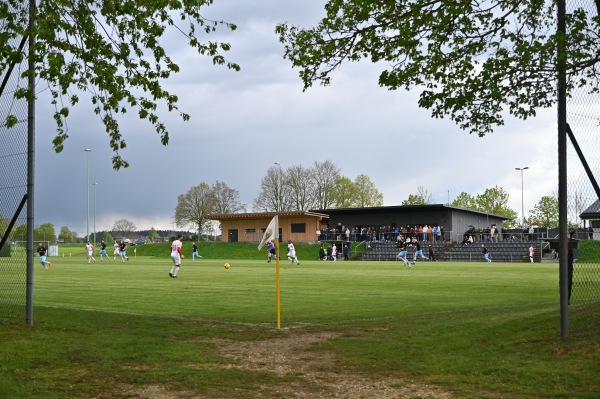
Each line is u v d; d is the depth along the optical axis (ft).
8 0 38.93
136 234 469.57
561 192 31.60
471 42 39.45
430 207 256.32
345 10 40.96
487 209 329.31
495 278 96.43
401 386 25.49
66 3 35.81
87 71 41.37
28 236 39.45
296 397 24.06
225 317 48.32
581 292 42.68
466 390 24.47
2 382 24.73
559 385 23.94
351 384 26.00
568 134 32.50
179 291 72.69
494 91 35.88
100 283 86.63
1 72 37.63
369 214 276.62
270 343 35.99
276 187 301.22
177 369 28.32
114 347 32.65
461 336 34.60
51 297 64.75
